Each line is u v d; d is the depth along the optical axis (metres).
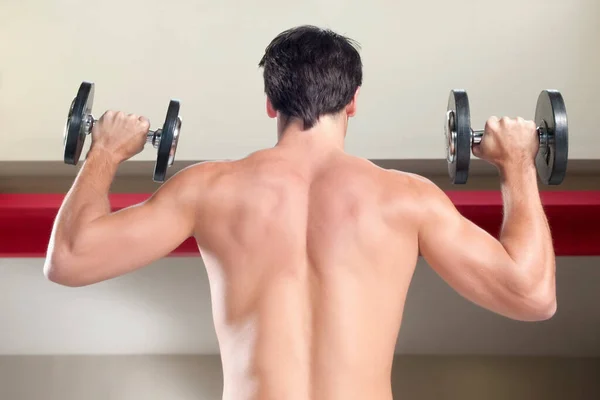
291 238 1.24
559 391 5.06
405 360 5.15
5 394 5.04
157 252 1.27
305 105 1.34
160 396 5.05
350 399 1.18
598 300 4.65
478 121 3.37
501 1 3.34
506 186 1.41
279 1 3.38
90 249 1.25
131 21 3.38
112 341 5.02
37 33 3.38
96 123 1.45
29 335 4.96
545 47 3.34
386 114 3.42
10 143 3.42
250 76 3.41
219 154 3.46
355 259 1.23
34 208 3.38
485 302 1.30
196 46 3.40
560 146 1.47
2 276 4.48
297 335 1.20
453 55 3.38
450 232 1.27
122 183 3.78
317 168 1.30
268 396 1.17
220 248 1.25
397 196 1.27
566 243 3.33
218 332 1.26
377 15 3.38
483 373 5.10
